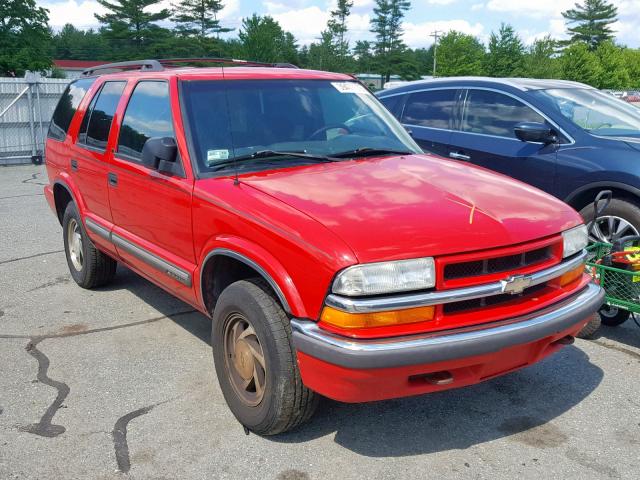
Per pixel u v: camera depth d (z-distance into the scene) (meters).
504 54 84.88
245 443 3.56
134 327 5.24
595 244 4.79
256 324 3.38
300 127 4.42
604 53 86.88
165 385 4.24
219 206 3.69
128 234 4.91
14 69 65.88
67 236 6.22
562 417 3.81
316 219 3.24
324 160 4.19
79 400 4.05
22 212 10.05
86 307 5.70
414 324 3.05
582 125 6.08
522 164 6.24
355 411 3.90
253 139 4.23
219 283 4.03
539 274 3.31
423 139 7.24
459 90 7.11
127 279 6.49
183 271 4.12
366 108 4.91
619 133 6.05
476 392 4.12
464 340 3.03
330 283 3.04
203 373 4.41
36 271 6.80
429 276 3.05
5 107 16.38
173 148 4.13
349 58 99.44
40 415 3.86
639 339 4.95
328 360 3.01
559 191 5.96
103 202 5.26
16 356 4.70
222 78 4.48
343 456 3.44
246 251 3.45
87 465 3.37
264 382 3.47
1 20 66.25
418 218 3.26
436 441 3.57
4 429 3.71
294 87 4.65
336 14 110.31
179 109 4.24
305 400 3.37
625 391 4.11
